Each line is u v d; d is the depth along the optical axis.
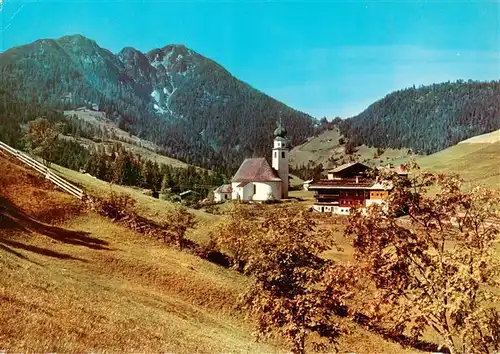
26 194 50.28
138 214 57.12
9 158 57.81
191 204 127.12
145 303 31.72
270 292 20.11
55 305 21.42
